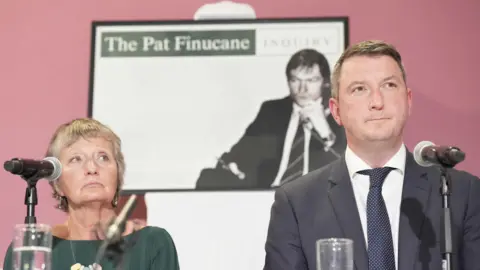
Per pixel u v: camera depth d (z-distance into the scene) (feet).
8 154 15.25
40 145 15.28
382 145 9.64
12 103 15.46
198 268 14.55
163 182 14.88
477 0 15.31
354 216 9.62
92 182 10.17
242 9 15.46
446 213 8.16
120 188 10.73
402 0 15.37
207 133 15.02
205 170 14.89
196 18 15.49
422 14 15.30
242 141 14.93
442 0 15.35
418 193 9.64
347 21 15.20
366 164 9.94
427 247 9.25
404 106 9.64
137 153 15.01
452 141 14.84
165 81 15.26
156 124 15.11
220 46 15.30
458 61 15.12
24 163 8.36
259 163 14.83
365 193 9.86
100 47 15.47
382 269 9.11
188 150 14.98
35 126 15.35
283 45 15.20
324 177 10.25
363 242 9.41
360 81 9.64
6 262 10.25
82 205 10.36
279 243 9.95
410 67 15.12
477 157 14.75
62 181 10.30
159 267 10.28
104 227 10.45
